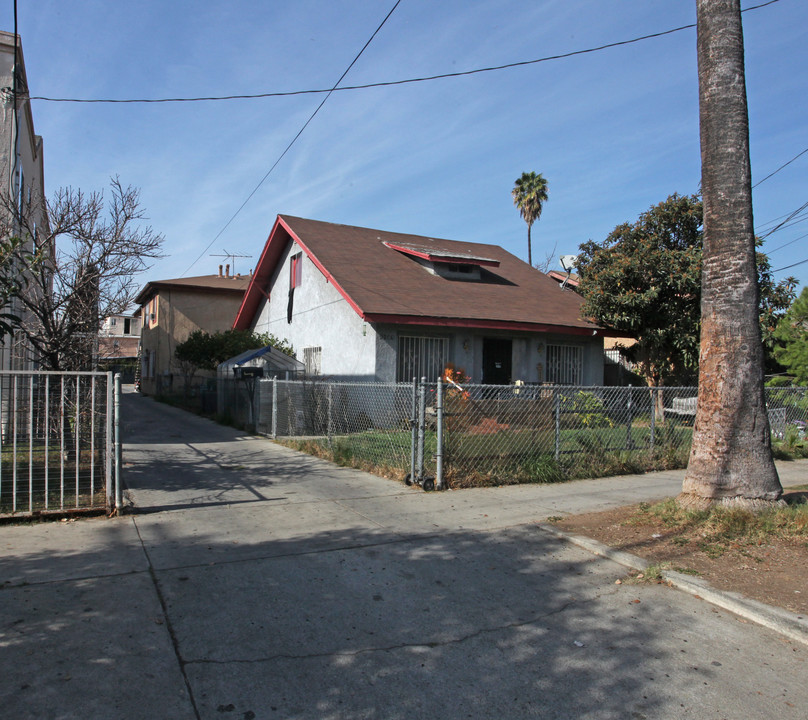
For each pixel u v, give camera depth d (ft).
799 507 20.20
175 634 12.00
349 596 14.17
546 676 10.89
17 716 9.18
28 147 45.44
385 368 46.62
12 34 35.12
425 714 9.67
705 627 12.98
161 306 94.63
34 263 25.54
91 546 16.99
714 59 20.86
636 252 48.57
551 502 23.56
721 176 20.68
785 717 9.81
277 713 9.55
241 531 18.94
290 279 63.77
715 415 20.70
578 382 56.95
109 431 20.31
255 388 47.32
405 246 59.41
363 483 26.58
